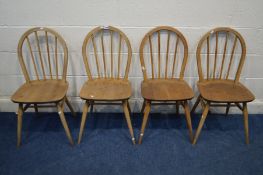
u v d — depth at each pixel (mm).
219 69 2139
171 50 2055
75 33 1991
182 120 2252
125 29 1972
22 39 1900
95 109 2332
